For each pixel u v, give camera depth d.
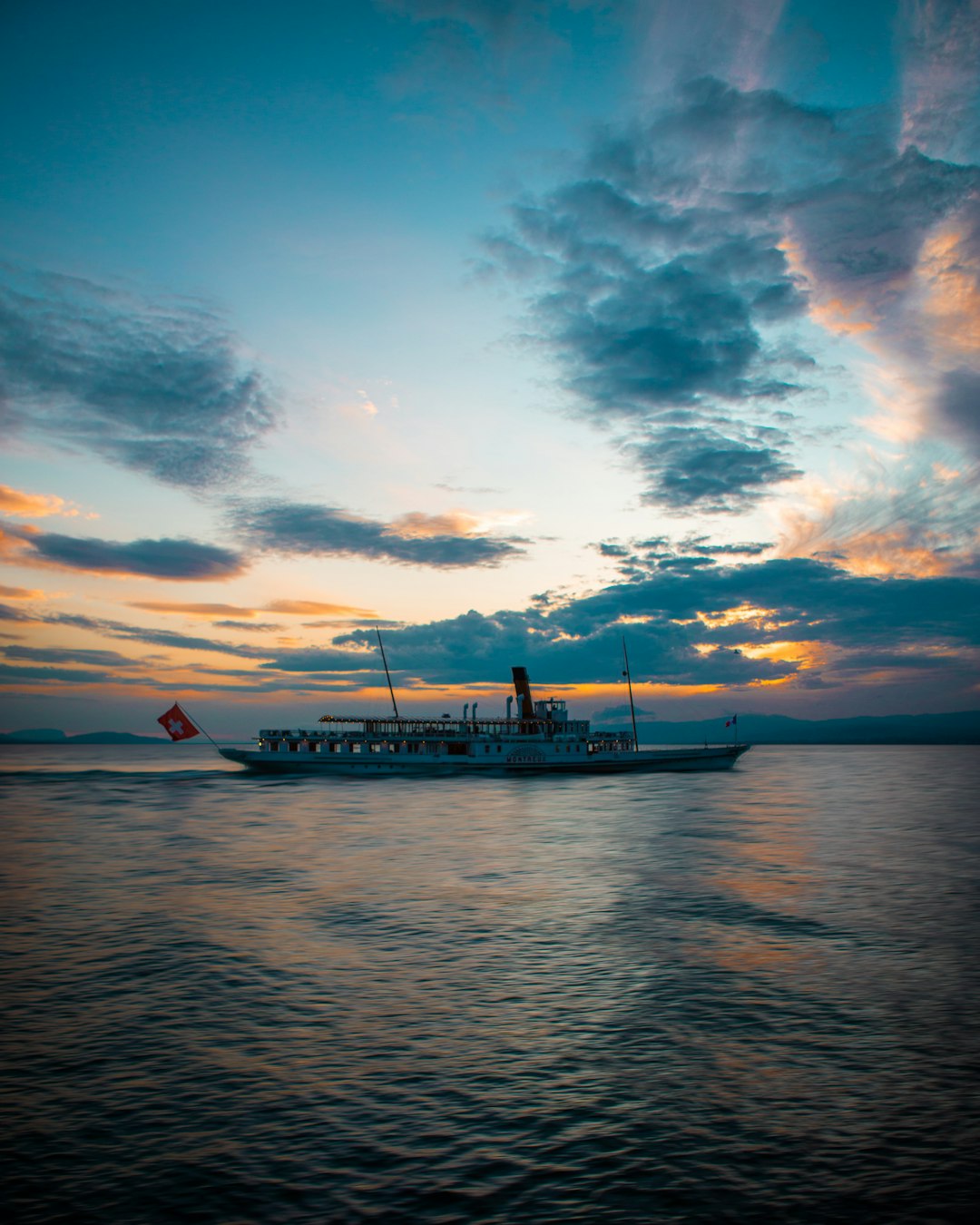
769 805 107.38
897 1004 27.69
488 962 32.75
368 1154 18.05
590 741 160.75
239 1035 24.84
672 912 41.97
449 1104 20.38
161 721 151.50
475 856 61.62
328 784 141.75
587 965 32.41
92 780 158.62
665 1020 26.22
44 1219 15.67
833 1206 16.11
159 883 50.22
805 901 44.88
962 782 166.75
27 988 29.28
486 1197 16.42
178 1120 19.56
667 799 114.88
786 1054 23.47
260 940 36.09
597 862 58.56
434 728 156.62
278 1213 15.91
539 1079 21.83
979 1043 24.34
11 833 76.44
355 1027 25.55
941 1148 18.27
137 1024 25.80
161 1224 15.55
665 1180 17.05
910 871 55.03
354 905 43.62
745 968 31.94
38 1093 20.92
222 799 113.31
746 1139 18.69
